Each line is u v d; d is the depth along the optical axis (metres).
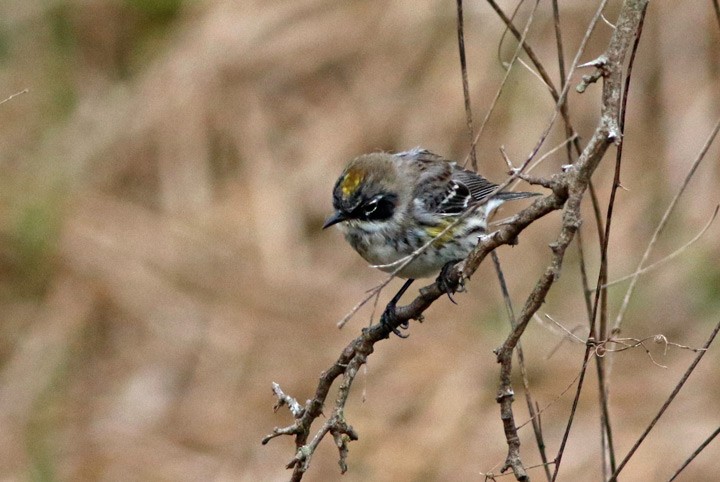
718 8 8.07
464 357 14.50
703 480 12.49
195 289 15.95
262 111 17.19
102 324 15.66
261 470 13.66
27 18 18.33
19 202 16.50
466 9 16.50
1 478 13.80
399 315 7.50
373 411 14.09
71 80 18.02
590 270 14.69
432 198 10.12
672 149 15.25
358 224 10.16
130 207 16.80
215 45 17.62
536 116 15.28
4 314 15.73
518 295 14.84
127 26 18.36
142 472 13.76
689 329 14.13
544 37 15.57
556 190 6.45
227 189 16.92
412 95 16.44
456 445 13.44
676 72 15.67
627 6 6.21
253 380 14.81
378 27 17.16
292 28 17.58
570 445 13.11
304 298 15.67
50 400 14.78
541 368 14.12
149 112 17.36
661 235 14.81
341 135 16.62
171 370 15.10
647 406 13.50
